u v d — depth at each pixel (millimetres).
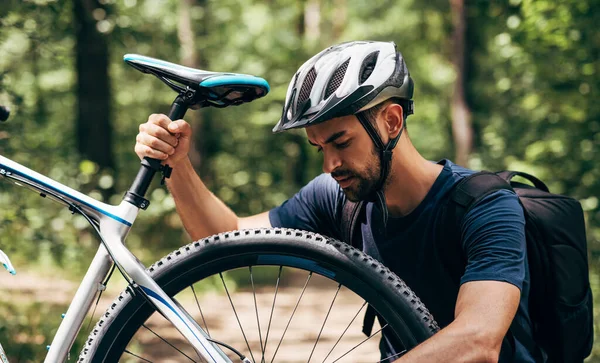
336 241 2078
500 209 2016
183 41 17328
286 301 9016
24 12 5871
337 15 25781
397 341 2121
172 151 2086
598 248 7176
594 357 4945
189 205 2312
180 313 2035
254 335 6879
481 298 1885
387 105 2033
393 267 2191
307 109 1977
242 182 21594
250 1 23078
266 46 22531
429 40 23828
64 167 8602
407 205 2135
